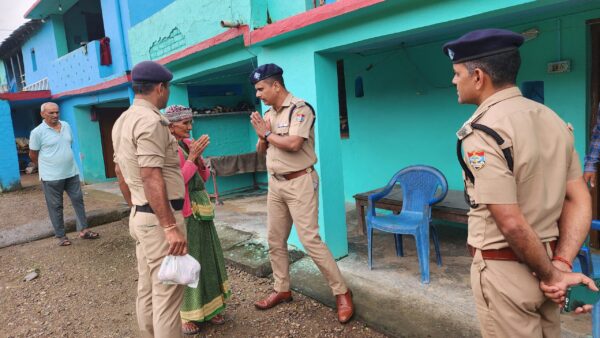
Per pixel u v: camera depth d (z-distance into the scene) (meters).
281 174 2.83
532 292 1.37
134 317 3.19
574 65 3.45
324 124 3.73
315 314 2.98
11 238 5.33
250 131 7.71
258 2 4.09
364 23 3.19
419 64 4.54
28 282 3.99
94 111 10.59
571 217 1.40
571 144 1.41
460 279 3.27
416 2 2.87
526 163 1.30
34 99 10.46
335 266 2.84
